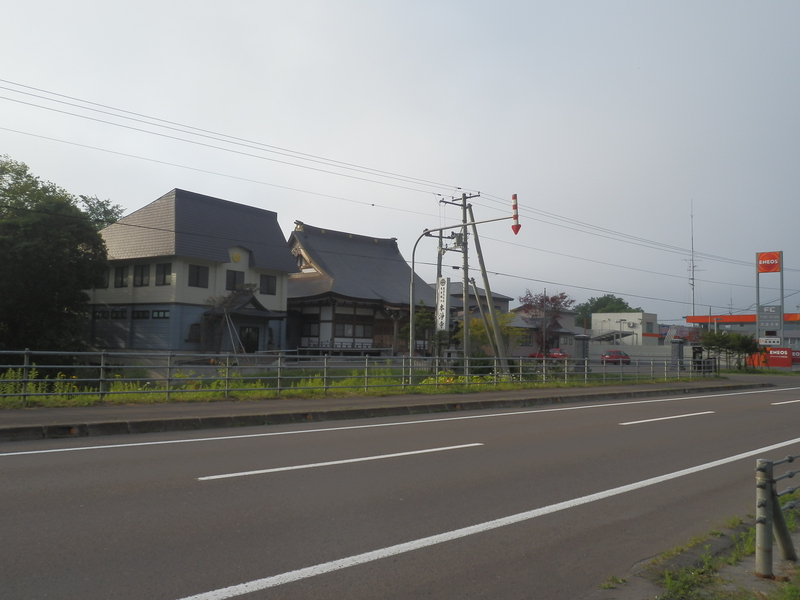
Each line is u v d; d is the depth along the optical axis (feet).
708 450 34.04
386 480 24.57
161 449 30.19
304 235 150.92
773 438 38.88
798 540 18.49
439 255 96.37
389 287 153.28
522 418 47.26
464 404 54.19
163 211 114.73
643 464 29.55
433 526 18.98
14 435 31.91
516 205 69.67
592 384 82.33
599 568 16.17
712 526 20.07
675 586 14.52
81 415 37.70
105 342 119.55
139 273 115.75
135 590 13.65
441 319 96.32
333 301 134.72
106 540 16.72
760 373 146.41
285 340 134.10
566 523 19.92
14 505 19.74
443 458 29.50
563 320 208.13
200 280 115.03
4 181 100.53
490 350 139.33
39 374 91.25
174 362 106.73
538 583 15.05
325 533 17.95
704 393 80.64
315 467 26.61
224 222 120.67
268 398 51.72
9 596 13.12
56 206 91.97
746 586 14.78
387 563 15.92
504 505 21.61
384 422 43.24
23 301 93.20
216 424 38.75
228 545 16.67
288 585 14.29
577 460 30.07
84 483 22.76
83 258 95.30
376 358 60.49
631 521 20.39
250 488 22.67
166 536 17.19
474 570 15.70
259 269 125.39
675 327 251.19
